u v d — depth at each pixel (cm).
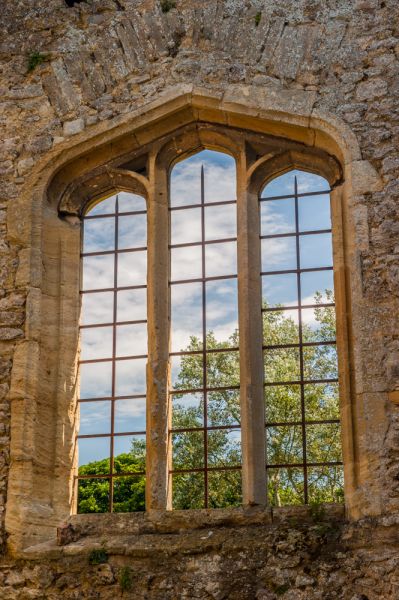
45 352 823
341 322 761
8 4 927
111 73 877
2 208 856
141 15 888
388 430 711
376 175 780
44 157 865
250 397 774
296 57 837
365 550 687
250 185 842
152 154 866
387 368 727
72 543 759
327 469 1266
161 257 837
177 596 711
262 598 693
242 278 810
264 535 724
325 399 1305
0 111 890
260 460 762
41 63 898
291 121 820
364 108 805
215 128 856
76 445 815
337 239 788
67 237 868
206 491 771
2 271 837
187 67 857
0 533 758
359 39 830
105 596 724
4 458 782
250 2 866
